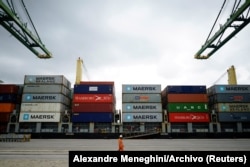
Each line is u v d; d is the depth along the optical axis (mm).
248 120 48875
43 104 48438
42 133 47000
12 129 47781
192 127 48625
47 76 50125
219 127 48750
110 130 48000
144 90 50906
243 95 50438
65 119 48750
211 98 54562
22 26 41438
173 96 49938
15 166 12773
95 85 50094
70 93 58094
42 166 12734
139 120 48844
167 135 47719
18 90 51875
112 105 49094
